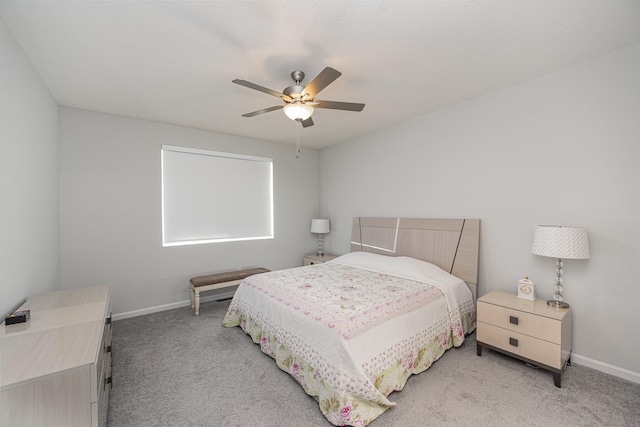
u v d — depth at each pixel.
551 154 2.42
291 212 4.92
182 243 3.80
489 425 1.62
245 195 4.43
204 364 2.32
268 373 2.20
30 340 1.35
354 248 4.42
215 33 1.81
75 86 2.56
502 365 2.27
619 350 2.09
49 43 1.91
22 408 1.04
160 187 3.62
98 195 3.20
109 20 1.68
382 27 1.76
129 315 3.39
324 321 1.88
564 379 2.07
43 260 2.40
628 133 2.04
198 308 3.48
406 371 2.01
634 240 2.03
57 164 2.91
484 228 2.90
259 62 2.18
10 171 1.76
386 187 3.97
